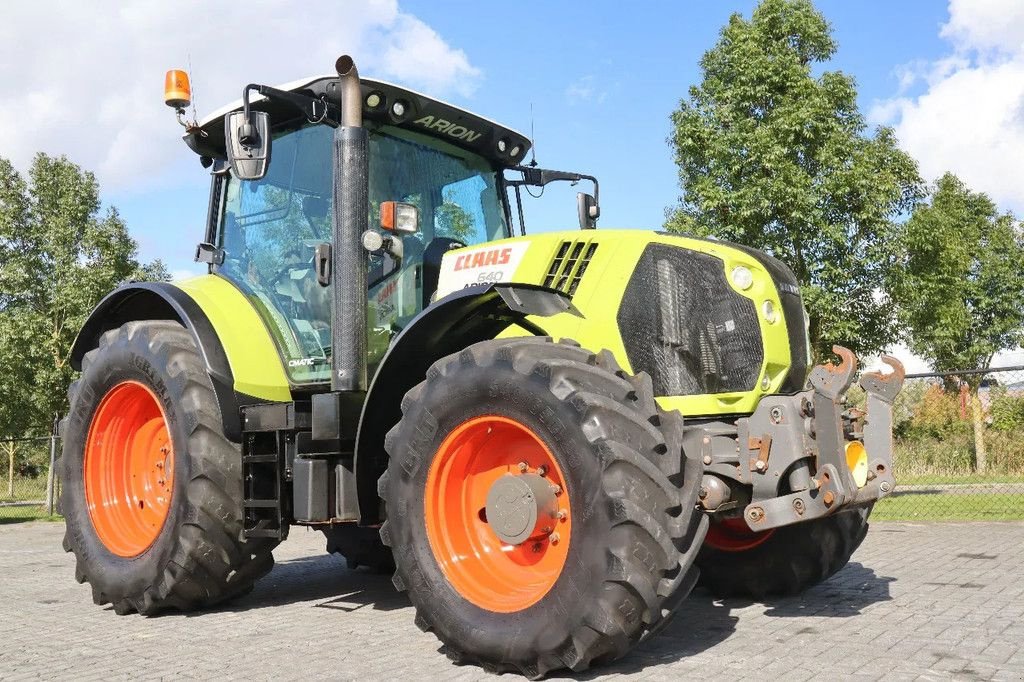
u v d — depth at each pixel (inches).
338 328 172.1
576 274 169.6
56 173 639.1
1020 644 144.2
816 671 129.7
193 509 181.6
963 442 422.9
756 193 405.1
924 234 419.5
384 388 162.6
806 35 426.0
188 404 186.1
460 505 149.3
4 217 624.4
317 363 188.2
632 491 125.8
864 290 417.1
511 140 213.9
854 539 187.6
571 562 128.3
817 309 406.0
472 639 136.6
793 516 143.9
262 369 189.6
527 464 144.7
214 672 139.0
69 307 599.2
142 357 197.0
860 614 171.2
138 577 187.8
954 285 565.9
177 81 200.2
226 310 196.2
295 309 194.2
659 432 131.6
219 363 186.9
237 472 186.1
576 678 129.0
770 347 159.9
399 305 189.6
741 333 160.1
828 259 410.0
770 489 146.4
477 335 167.8
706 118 437.1
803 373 170.9
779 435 146.0
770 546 185.3
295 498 170.9
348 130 175.5
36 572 266.1
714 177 426.0
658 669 132.6
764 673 129.0
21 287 619.5
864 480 153.1
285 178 200.7
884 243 408.8
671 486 128.8
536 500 136.5
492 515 140.9
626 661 137.9
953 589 194.5
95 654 153.6
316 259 179.0
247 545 186.5
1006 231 823.1
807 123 406.3
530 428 135.8
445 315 155.9
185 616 188.5
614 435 129.0
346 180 174.6
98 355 208.5
